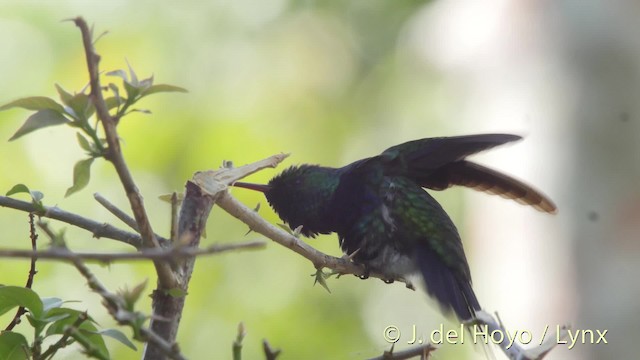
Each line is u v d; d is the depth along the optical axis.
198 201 4.66
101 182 12.92
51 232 3.54
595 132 11.38
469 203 12.27
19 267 11.29
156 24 14.30
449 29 13.66
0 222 11.90
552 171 11.48
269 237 4.95
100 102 3.62
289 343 12.77
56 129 13.07
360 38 15.77
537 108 11.77
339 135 15.20
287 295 13.12
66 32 13.81
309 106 15.16
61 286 11.37
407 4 15.94
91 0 14.10
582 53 11.60
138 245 4.53
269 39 15.18
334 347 12.98
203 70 14.37
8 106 3.71
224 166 5.15
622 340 10.66
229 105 14.36
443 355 12.43
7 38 13.60
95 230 4.55
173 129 13.59
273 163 5.16
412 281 8.02
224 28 14.78
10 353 4.15
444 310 7.60
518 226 11.50
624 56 11.45
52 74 13.55
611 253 10.99
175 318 4.28
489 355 5.14
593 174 11.25
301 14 15.63
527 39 12.10
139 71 13.95
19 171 12.81
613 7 11.55
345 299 13.50
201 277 12.71
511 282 11.45
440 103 15.30
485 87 12.48
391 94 15.60
